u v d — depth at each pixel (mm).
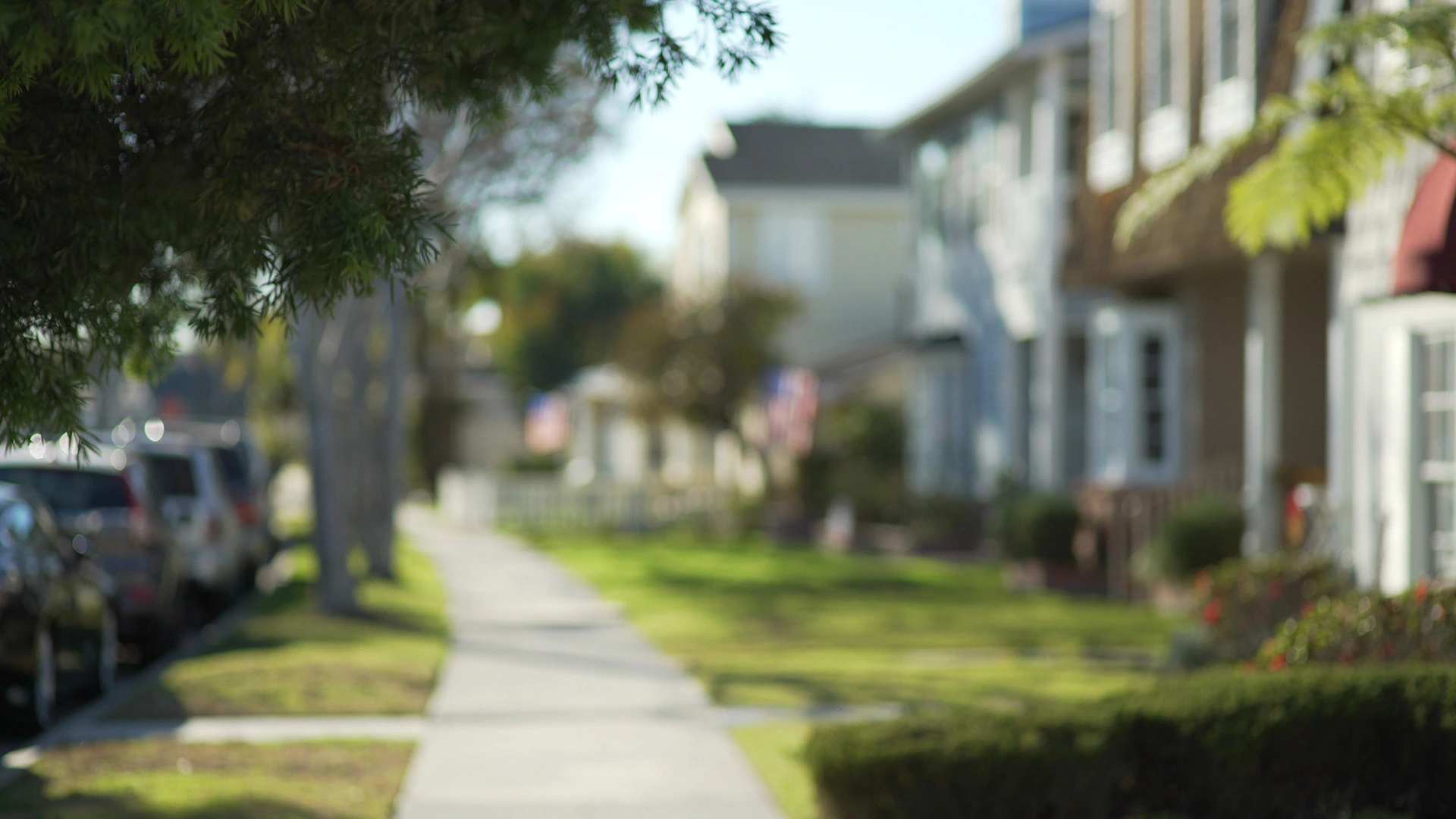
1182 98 17719
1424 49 10805
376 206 5598
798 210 42469
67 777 9641
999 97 27891
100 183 5980
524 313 51094
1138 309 21406
